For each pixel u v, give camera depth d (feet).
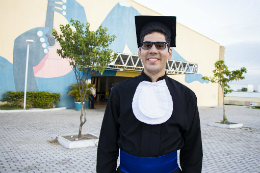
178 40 62.80
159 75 4.38
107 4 48.32
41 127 24.32
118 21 50.01
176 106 4.12
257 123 33.71
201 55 70.44
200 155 4.40
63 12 42.86
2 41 37.22
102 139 4.40
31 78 39.45
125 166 4.11
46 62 40.88
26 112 35.55
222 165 13.89
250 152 17.04
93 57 16.58
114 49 49.34
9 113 33.55
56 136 19.07
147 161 3.87
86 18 45.50
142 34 4.38
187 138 4.41
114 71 44.83
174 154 4.18
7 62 37.58
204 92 71.56
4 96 37.37
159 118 3.93
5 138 18.92
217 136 22.81
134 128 4.00
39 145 17.11
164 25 4.38
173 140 4.01
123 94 4.29
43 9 40.68
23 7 38.86
